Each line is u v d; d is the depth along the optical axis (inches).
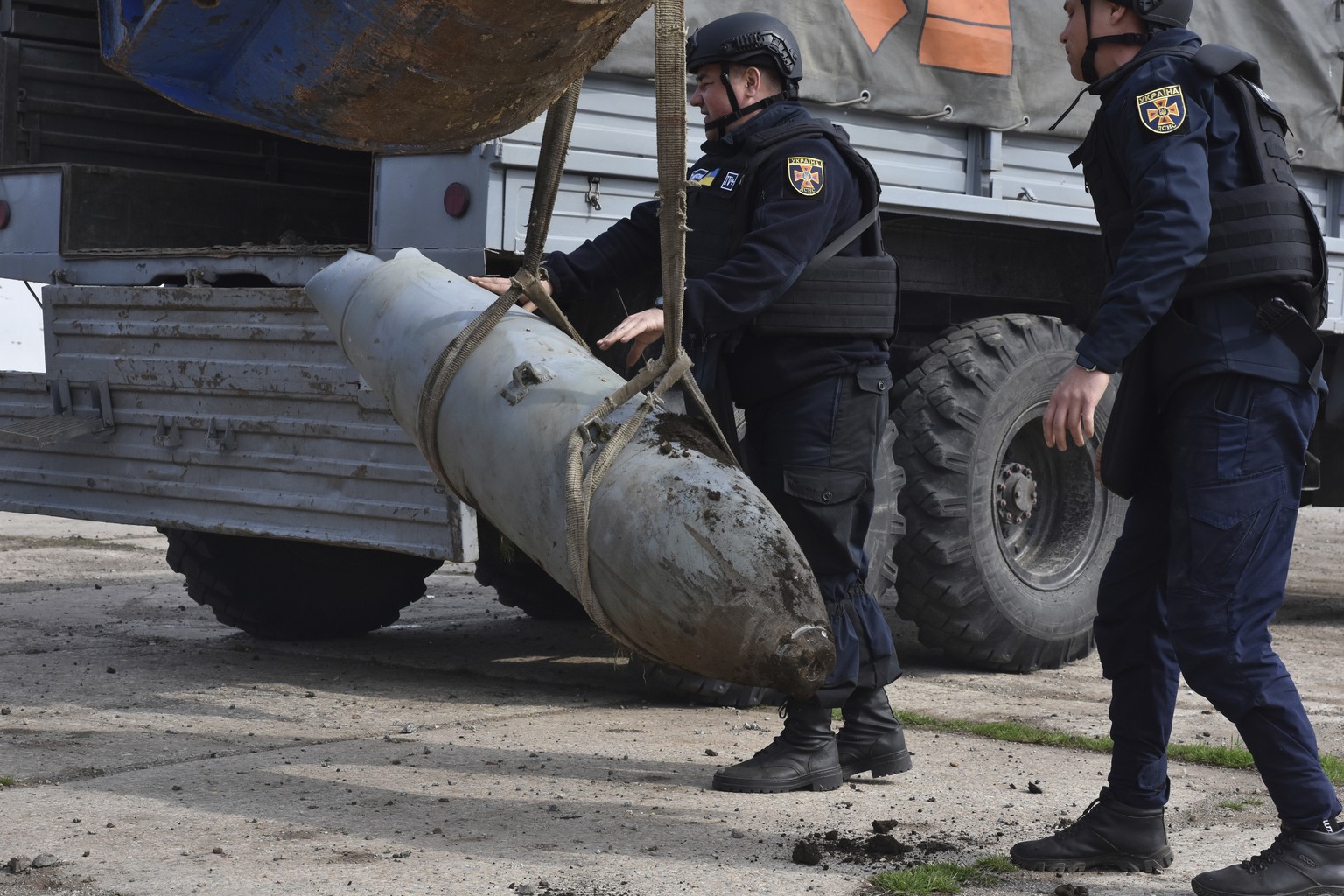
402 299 123.0
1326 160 234.1
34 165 215.2
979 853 113.3
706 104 137.8
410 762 141.8
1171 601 102.8
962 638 197.2
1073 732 160.2
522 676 192.7
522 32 101.5
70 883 102.7
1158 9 105.5
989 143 202.1
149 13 107.7
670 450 106.0
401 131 113.3
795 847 111.3
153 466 196.2
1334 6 233.3
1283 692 100.3
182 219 227.8
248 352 185.0
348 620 220.7
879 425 136.2
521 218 163.3
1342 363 242.8
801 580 102.7
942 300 234.2
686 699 177.0
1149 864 109.2
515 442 110.2
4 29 223.6
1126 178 104.2
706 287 123.2
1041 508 211.3
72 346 204.5
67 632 223.6
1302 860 99.3
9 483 212.1
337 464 177.6
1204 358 101.3
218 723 159.6
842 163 134.2
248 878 104.2
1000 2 201.3
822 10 185.3
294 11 105.0
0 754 141.8
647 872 106.5
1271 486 100.7
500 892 101.7
